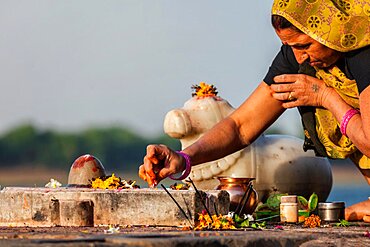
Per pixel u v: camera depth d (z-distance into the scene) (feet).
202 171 20.45
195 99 21.13
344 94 15.38
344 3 14.28
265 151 21.17
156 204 14.98
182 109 20.84
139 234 12.19
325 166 21.99
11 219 16.06
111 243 10.97
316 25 14.14
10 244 10.77
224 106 20.97
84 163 17.30
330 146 16.75
